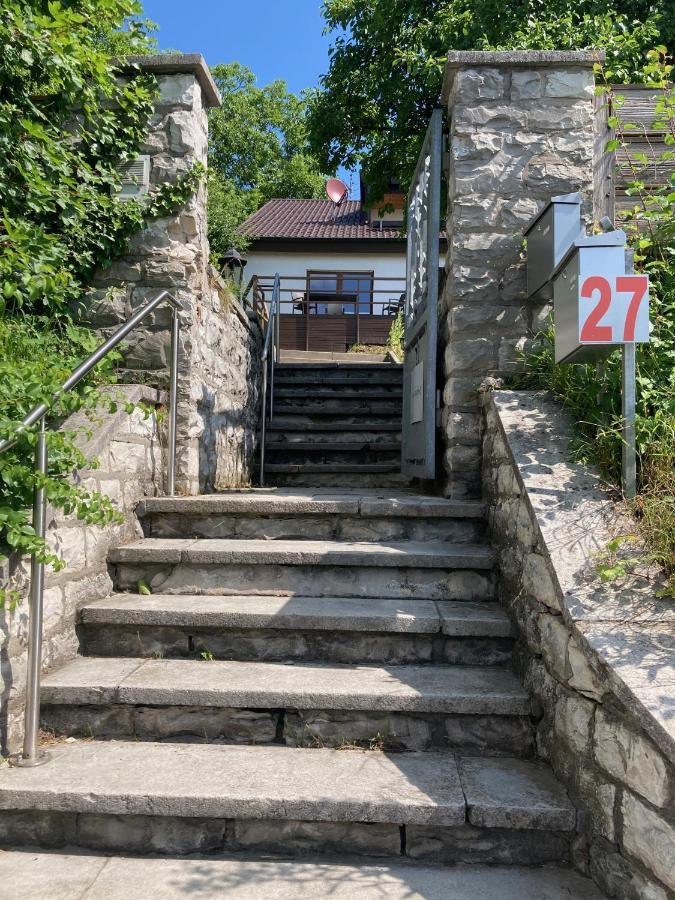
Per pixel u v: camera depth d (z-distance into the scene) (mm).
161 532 3611
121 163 4207
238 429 5672
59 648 2734
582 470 2684
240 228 17500
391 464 5918
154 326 4172
